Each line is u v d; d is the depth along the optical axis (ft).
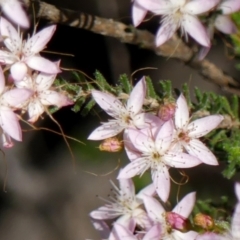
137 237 1.30
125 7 1.66
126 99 1.30
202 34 1.30
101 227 1.34
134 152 1.29
